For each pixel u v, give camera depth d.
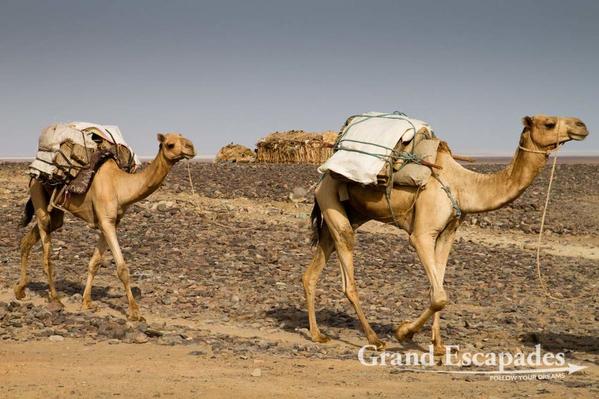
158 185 12.88
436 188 10.84
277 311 13.66
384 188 11.11
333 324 12.90
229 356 10.30
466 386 9.01
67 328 11.70
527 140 10.44
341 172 11.02
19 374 9.20
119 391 8.49
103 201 12.91
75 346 10.70
